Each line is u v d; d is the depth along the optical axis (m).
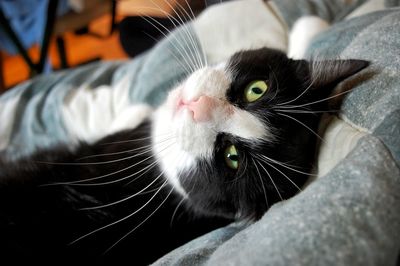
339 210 0.12
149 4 0.41
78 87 0.40
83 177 0.26
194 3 0.41
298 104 0.21
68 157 0.28
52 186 0.25
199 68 0.26
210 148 0.22
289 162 0.21
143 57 0.42
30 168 0.26
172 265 0.17
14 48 0.57
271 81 0.22
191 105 0.22
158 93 0.35
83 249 0.23
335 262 0.11
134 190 0.25
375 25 0.23
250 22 0.37
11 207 0.23
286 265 0.11
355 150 0.15
